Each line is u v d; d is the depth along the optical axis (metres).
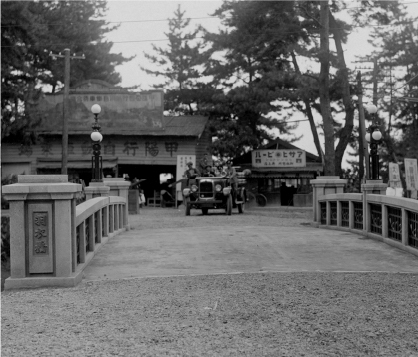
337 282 8.64
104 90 37.59
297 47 30.81
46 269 8.66
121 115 37.66
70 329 6.20
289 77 33.03
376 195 14.12
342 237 14.77
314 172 41.72
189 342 5.67
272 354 5.28
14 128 31.30
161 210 33.25
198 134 37.41
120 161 38.09
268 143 42.69
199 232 16.38
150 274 9.77
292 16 32.91
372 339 5.68
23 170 38.12
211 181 26.67
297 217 25.69
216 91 42.97
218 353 5.33
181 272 9.94
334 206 17.83
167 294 7.96
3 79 31.58
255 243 13.58
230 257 11.54
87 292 8.21
